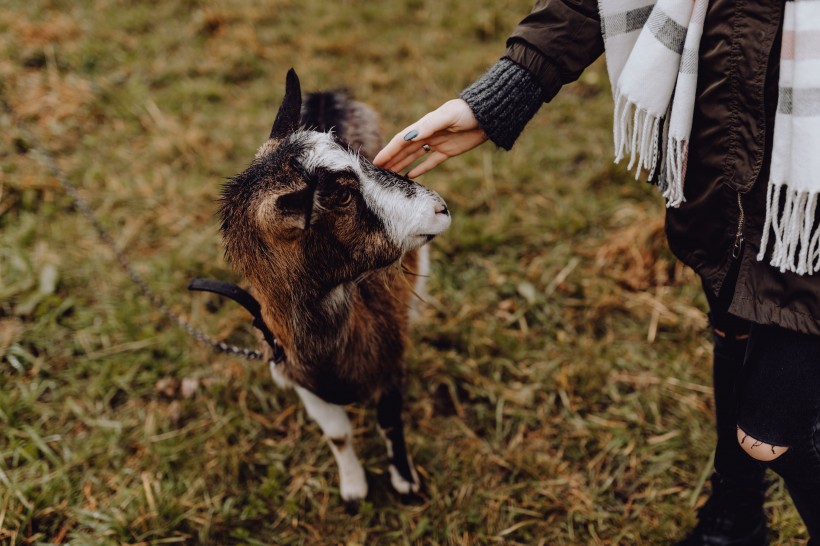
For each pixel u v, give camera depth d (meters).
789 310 1.38
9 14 5.09
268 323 2.04
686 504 2.35
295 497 2.49
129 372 2.88
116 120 4.24
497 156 3.90
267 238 1.81
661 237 3.24
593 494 2.44
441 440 2.67
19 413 2.71
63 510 2.40
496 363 2.88
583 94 4.36
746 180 1.38
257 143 4.03
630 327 3.02
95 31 4.94
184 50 4.82
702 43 1.39
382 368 2.21
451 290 3.20
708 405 2.67
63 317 3.12
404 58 4.73
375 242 1.82
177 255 3.35
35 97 4.34
